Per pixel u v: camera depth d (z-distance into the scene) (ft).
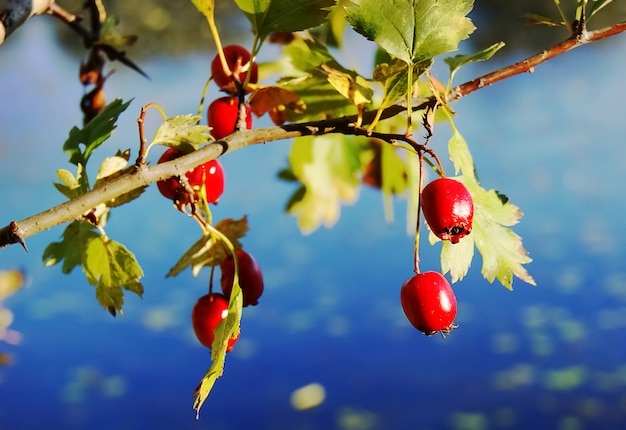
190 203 1.06
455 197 1.04
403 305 1.07
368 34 1.04
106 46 1.30
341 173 1.58
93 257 1.10
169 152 1.07
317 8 1.09
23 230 0.98
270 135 1.04
